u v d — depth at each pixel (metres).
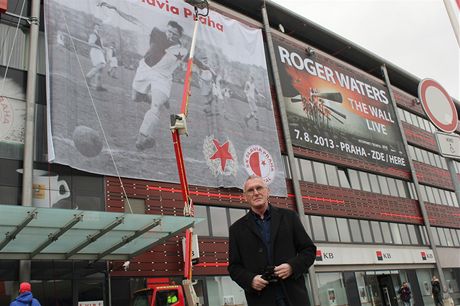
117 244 13.09
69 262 14.04
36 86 15.37
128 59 17.72
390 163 30.41
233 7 25.81
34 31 15.27
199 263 17.61
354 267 24.61
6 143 14.13
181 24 20.20
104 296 14.39
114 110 16.62
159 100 18.12
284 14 27.02
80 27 16.59
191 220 12.82
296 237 3.49
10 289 12.77
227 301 18.02
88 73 16.30
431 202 34.28
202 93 19.97
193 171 18.38
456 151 11.05
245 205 19.98
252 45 23.41
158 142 17.55
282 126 23.72
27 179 13.61
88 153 15.37
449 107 12.38
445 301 28.88
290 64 25.95
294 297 3.27
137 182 16.72
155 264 16.09
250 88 22.27
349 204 26.27
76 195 14.99
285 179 22.61
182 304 12.65
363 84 31.12
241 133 20.89
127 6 18.45
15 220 10.53
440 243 33.09
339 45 30.86
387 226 28.69
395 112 32.97
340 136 27.22
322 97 27.08
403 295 25.70
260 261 3.42
